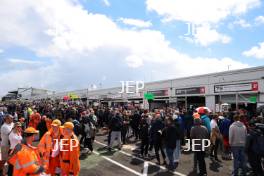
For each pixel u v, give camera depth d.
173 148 9.28
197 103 24.22
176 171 9.00
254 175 8.16
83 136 12.37
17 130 7.57
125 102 33.78
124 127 14.34
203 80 23.12
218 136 10.59
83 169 9.20
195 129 8.43
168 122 9.43
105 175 8.50
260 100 18.41
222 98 21.38
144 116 12.81
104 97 39.28
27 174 4.20
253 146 7.64
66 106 21.61
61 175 6.13
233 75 20.52
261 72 18.45
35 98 73.56
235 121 8.33
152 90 29.50
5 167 8.22
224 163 10.11
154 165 9.80
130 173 8.73
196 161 8.98
